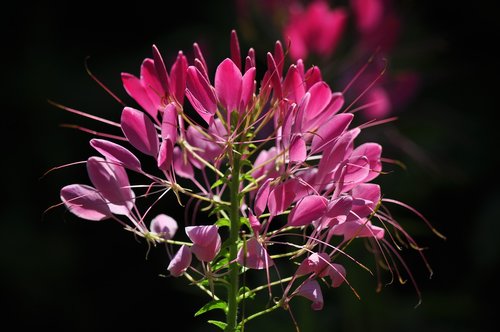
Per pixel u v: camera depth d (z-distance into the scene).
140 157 1.64
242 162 0.74
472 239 1.72
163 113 0.73
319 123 0.76
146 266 1.80
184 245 0.72
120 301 1.79
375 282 1.30
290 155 0.72
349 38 1.30
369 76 1.24
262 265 0.72
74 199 0.73
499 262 1.68
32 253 1.76
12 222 1.78
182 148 0.76
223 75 0.73
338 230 0.74
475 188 1.75
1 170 1.82
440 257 1.76
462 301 1.58
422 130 1.52
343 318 1.39
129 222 1.78
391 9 1.26
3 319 1.73
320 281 1.30
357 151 0.74
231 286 0.74
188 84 0.73
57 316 1.76
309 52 1.15
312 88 0.74
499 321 1.64
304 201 0.72
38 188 1.83
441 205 1.76
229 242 0.74
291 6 1.27
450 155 1.68
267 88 0.75
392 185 1.49
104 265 1.80
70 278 1.78
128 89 0.75
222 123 0.75
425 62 1.77
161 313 1.79
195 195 0.74
